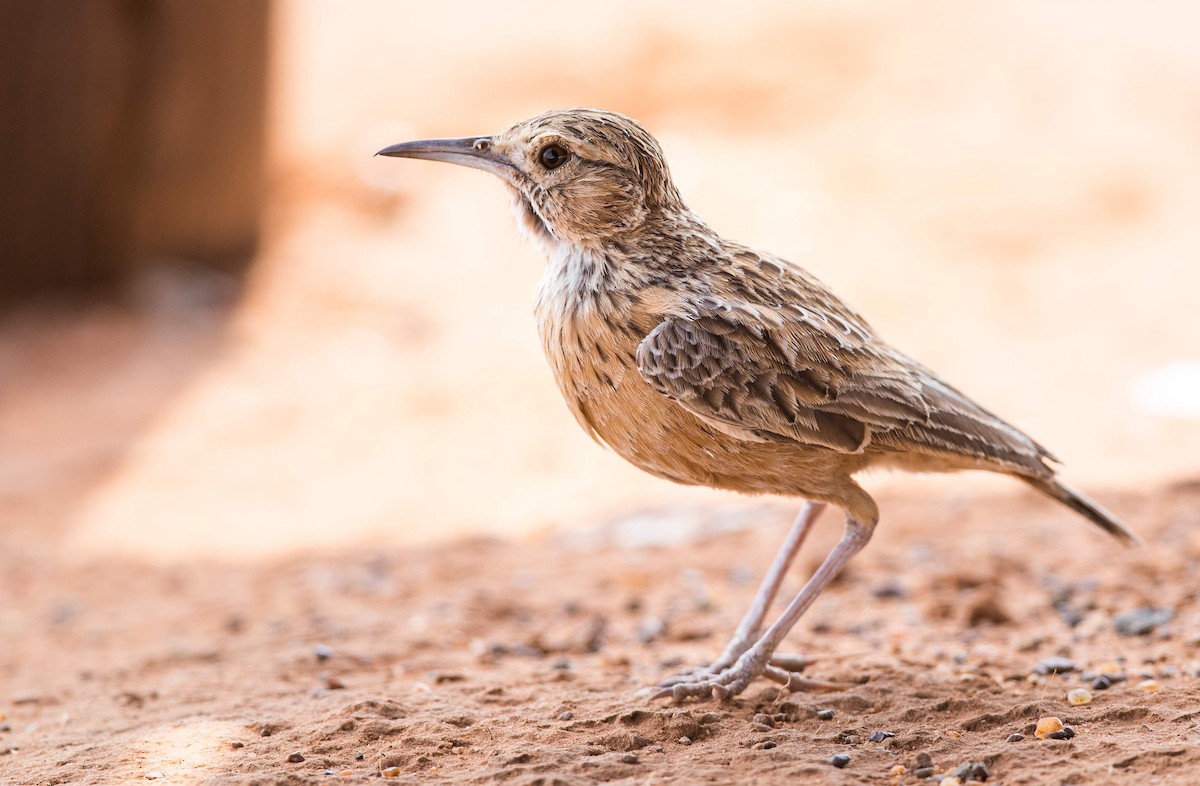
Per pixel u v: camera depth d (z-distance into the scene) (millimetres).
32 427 17703
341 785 5844
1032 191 24375
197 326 21328
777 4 29922
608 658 8727
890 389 6945
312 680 8477
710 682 6930
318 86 28438
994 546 10648
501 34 29594
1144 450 14516
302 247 23844
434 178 26094
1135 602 8820
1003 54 28953
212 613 11250
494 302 21859
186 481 15922
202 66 21781
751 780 5699
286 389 18984
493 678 8078
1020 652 7941
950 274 21859
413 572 12062
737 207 23844
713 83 27969
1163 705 6438
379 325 21281
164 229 22500
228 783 5906
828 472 7000
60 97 21156
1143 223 23641
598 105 27656
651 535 12664
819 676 7324
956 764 5859
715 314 6824
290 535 13969
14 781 6340
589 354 6977
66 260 21922
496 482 15523
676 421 6875
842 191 24562
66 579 12711
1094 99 27641
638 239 7137
